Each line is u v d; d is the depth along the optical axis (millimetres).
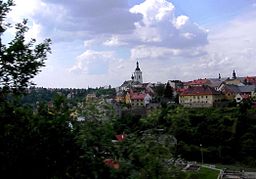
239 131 110938
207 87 162000
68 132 13336
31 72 13852
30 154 12742
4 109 13180
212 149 103312
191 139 105625
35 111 14078
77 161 13031
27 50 14008
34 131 13016
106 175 12945
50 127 13109
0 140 12594
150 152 13758
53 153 13023
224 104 149000
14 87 13812
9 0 14281
